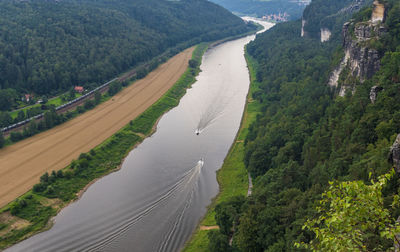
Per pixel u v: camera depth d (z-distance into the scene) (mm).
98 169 143500
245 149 151375
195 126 189500
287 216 84000
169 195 127125
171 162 150875
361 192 31375
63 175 134125
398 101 96625
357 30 135500
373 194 31203
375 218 31375
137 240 104812
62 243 103938
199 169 144125
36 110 190000
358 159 88812
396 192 64500
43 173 137375
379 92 105125
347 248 30641
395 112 92000
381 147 85125
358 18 148375
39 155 150750
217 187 132750
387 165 69375
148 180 136875
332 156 99500
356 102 112125
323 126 121875
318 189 86562
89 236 106875
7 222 109875
